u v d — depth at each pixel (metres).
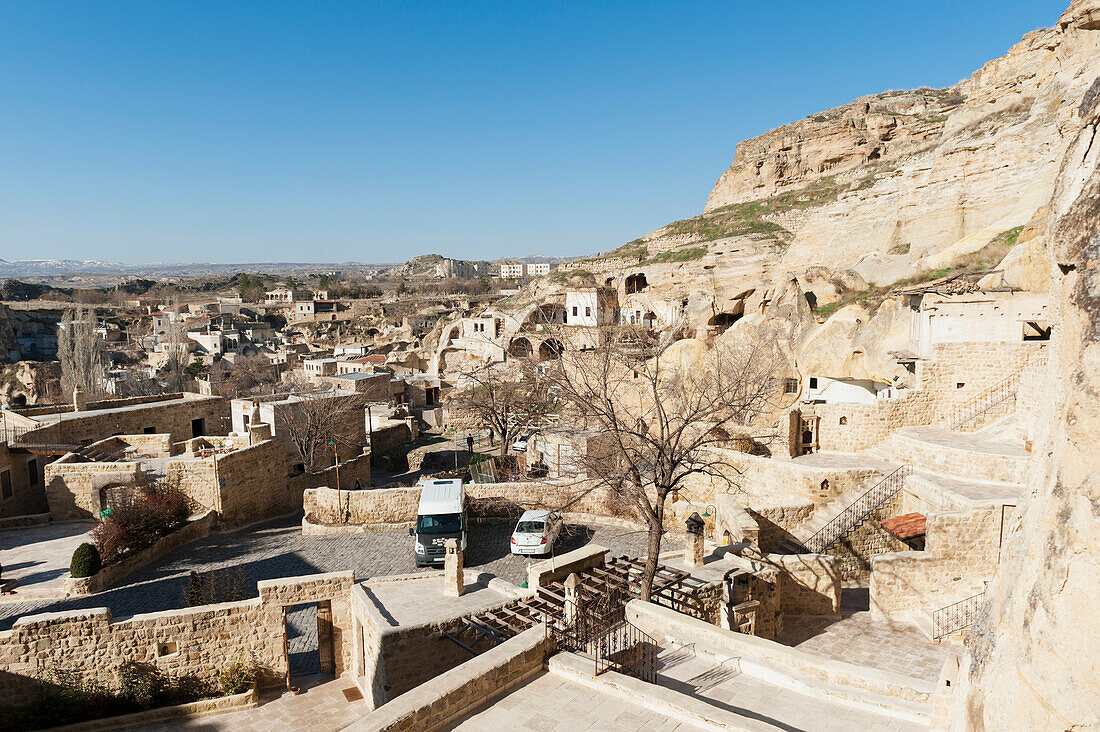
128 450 29.09
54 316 122.44
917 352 25.94
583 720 9.12
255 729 13.79
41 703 13.95
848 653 15.03
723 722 8.62
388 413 50.22
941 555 16.84
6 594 18.08
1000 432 21.98
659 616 13.08
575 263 76.81
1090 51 27.16
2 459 25.98
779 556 17.25
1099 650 3.68
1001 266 25.03
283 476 28.44
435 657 13.73
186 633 14.91
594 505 25.61
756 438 26.52
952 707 5.86
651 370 33.59
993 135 32.16
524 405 35.97
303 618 18.55
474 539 23.14
